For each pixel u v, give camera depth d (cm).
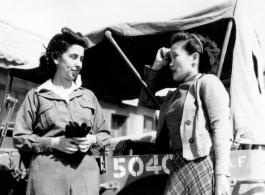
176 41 215
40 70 238
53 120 210
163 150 247
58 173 198
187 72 211
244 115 256
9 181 265
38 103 216
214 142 176
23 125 213
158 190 261
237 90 260
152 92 309
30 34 651
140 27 283
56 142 200
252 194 229
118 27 284
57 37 222
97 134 227
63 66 220
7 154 264
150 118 1019
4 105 322
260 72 312
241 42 266
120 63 356
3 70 604
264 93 311
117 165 250
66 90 225
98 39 290
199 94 192
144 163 247
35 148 203
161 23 276
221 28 286
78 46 223
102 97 432
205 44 218
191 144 185
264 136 257
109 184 246
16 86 644
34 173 201
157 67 275
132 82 394
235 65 264
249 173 230
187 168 184
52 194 195
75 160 204
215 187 169
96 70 371
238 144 250
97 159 244
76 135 194
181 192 184
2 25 617
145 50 329
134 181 246
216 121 179
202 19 266
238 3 264
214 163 179
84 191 200
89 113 224
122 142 287
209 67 219
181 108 197
